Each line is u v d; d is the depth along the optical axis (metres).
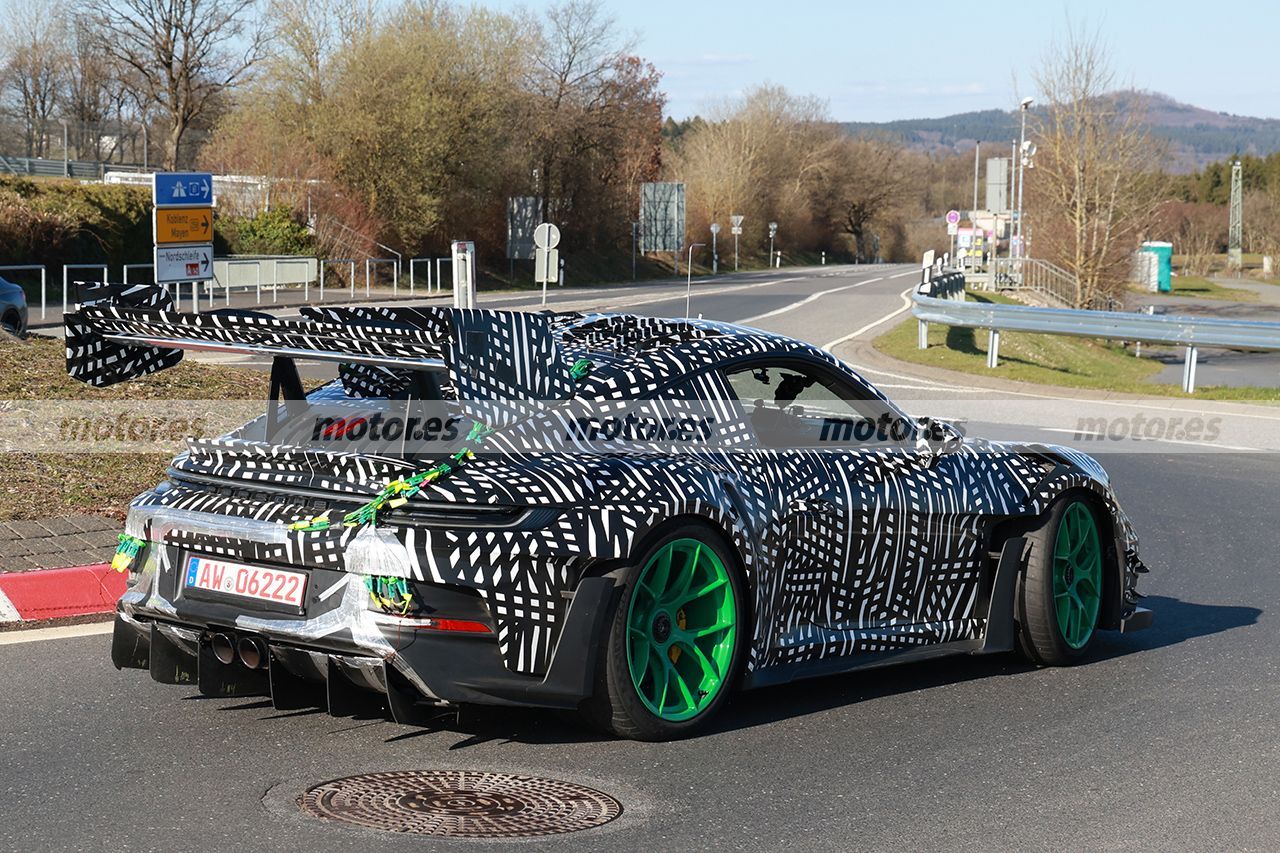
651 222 57.16
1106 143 39.84
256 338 4.26
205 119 60.75
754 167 106.44
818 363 5.13
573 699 4.16
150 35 57.66
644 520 4.23
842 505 4.90
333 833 3.59
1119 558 5.92
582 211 68.06
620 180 71.81
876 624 5.11
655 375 4.61
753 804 3.94
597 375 4.50
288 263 37.91
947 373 21.08
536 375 4.30
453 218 55.69
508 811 3.81
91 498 7.79
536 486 4.10
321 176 47.97
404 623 3.96
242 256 41.44
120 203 39.66
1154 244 72.62
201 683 4.39
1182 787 4.21
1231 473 11.73
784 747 4.51
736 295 46.81
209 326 4.26
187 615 4.33
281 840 3.53
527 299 42.81
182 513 4.36
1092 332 20.73
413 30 55.00
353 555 4.00
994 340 22.27
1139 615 6.08
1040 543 5.55
